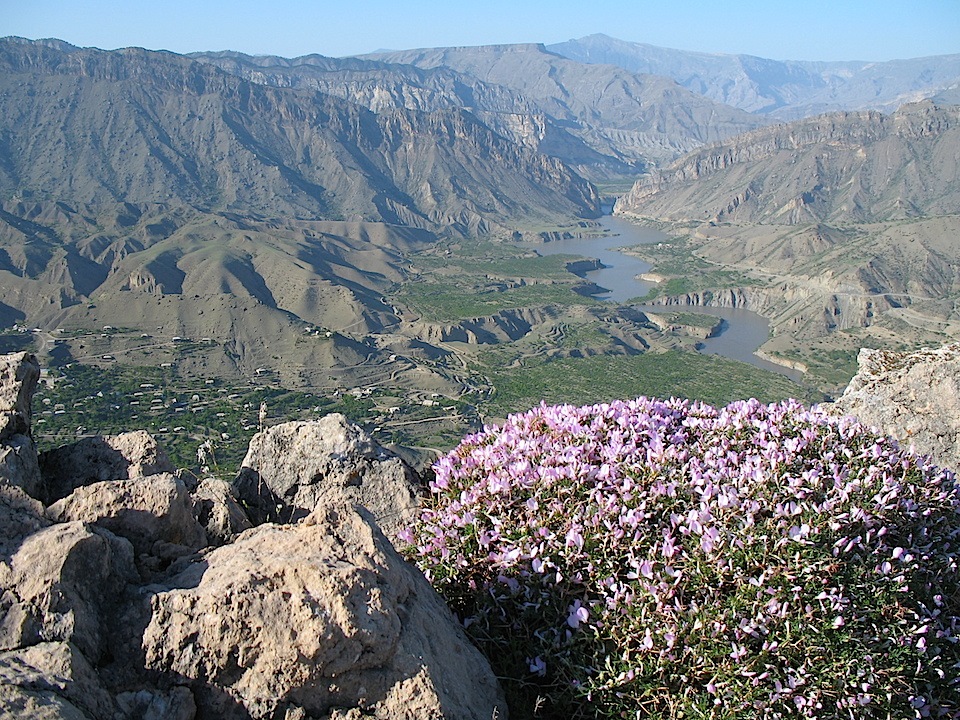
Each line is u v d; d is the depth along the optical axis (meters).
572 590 6.83
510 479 7.78
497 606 6.98
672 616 6.32
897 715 6.25
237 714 5.26
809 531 6.61
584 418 9.03
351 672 5.38
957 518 7.93
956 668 6.70
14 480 6.67
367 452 9.15
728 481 7.41
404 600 6.06
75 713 4.55
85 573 5.60
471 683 6.02
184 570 6.03
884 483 7.43
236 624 5.32
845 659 6.15
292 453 9.20
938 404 11.66
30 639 5.11
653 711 6.12
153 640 5.39
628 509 7.15
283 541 6.13
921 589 7.05
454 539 7.54
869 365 12.89
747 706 5.97
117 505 6.56
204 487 8.25
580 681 6.33
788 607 6.29
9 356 7.66
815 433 8.34
